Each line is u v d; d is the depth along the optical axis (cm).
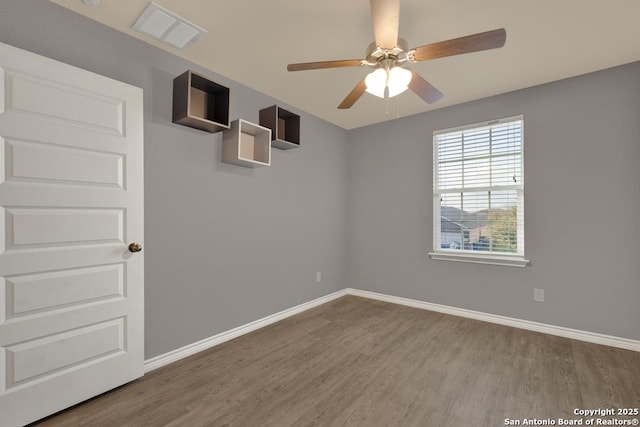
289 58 244
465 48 166
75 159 178
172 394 192
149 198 223
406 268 380
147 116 222
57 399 170
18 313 158
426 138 364
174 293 238
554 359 236
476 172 331
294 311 346
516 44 221
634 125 250
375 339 277
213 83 241
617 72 256
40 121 165
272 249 322
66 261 175
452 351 252
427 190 363
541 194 290
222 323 272
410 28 201
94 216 186
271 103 318
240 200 289
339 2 180
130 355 202
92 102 184
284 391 196
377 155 406
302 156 360
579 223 272
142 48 219
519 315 302
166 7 185
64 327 174
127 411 175
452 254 338
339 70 263
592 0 175
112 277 194
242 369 223
